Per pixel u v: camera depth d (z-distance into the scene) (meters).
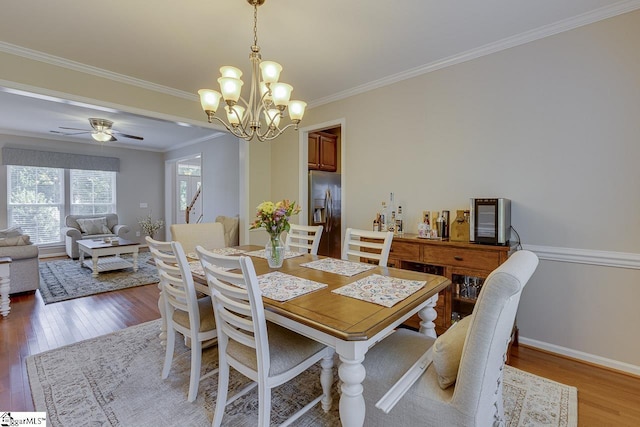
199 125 3.78
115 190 7.01
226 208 5.69
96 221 6.35
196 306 1.75
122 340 2.58
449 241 2.50
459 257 2.37
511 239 2.49
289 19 2.19
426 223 2.82
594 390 1.90
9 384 1.97
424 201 2.98
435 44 2.54
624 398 1.82
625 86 2.05
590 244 2.19
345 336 1.11
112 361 2.24
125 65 2.91
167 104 3.52
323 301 1.43
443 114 2.85
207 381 1.99
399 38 2.45
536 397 1.83
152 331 2.76
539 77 2.36
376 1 1.99
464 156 2.73
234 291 1.38
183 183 8.12
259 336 1.33
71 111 4.36
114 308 3.35
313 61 2.84
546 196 2.35
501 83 2.53
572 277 2.27
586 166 2.19
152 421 1.64
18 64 2.61
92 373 2.09
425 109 2.96
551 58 2.31
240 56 2.74
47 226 6.21
